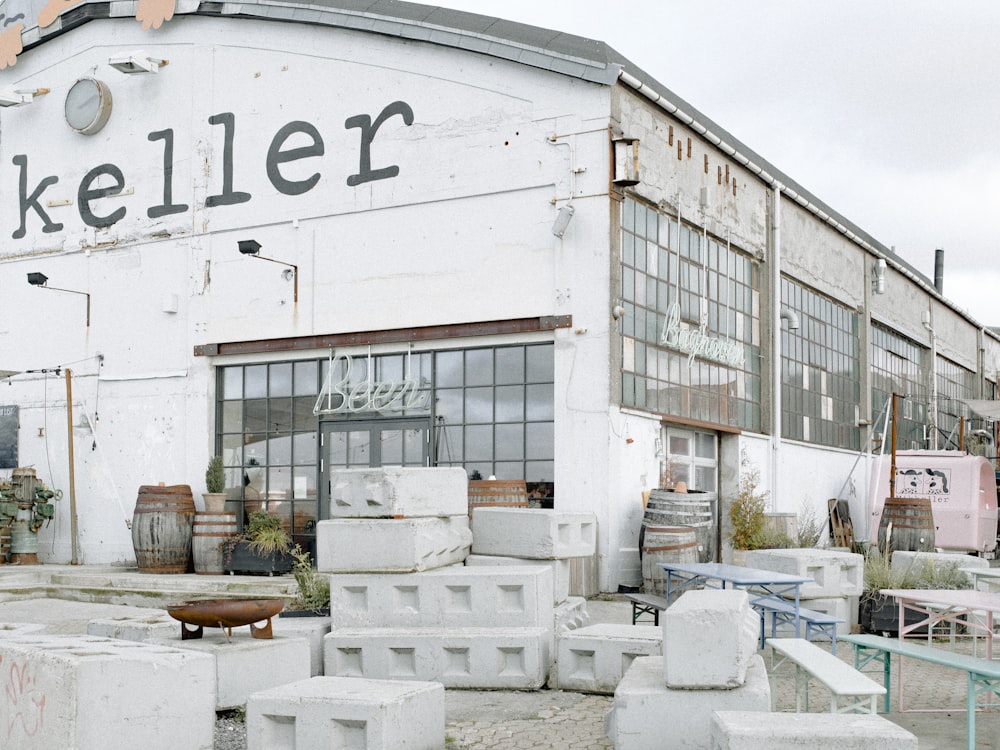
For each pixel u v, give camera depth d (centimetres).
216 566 1507
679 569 902
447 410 1468
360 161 1552
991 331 3584
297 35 1620
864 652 945
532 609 803
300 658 741
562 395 1370
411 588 827
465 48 1471
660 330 1510
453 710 716
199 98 1700
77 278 1791
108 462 1722
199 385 1650
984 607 701
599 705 731
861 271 2411
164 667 575
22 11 1911
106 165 1781
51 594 1448
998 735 644
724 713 491
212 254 1662
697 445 1638
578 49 1403
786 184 2008
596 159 1375
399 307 1502
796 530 1630
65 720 535
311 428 1571
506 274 1427
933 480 1942
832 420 2223
